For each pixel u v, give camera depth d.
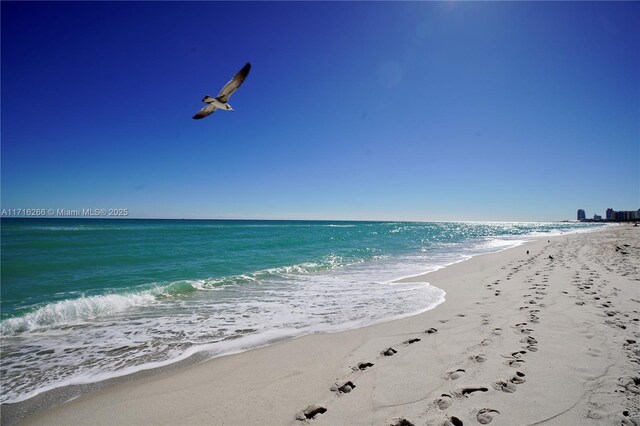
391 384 4.27
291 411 3.81
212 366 5.27
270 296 10.20
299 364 5.15
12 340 6.68
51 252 19.42
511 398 3.77
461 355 5.03
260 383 4.57
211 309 8.80
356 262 18.16
